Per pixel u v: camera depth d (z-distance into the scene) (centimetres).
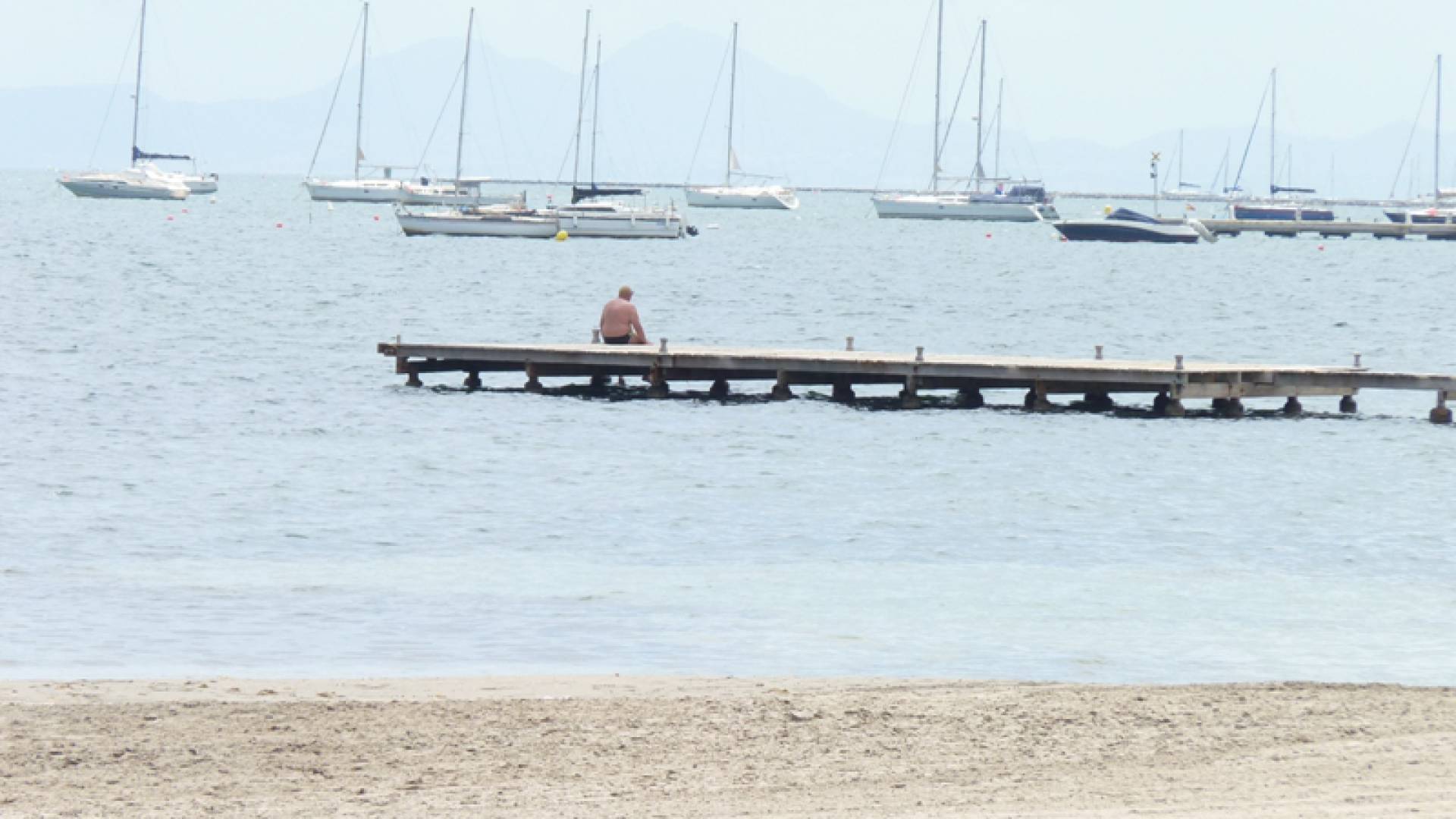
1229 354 19250
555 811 3738
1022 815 3631
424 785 3981
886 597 6844
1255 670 5650
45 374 14538
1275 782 3934
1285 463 10756
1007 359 13712
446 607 6562
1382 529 8569
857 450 11188
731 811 3728
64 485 9338
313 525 8388
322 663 5647
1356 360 13188
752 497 9388
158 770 4097
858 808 3731
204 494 9156
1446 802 3697
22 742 4328
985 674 5562
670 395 14050
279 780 4016
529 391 14162
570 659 5738
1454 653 5922
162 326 19512
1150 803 3731
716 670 5603
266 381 14525
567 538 8138
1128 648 5962
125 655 5716
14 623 6166
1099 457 10931
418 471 10112
